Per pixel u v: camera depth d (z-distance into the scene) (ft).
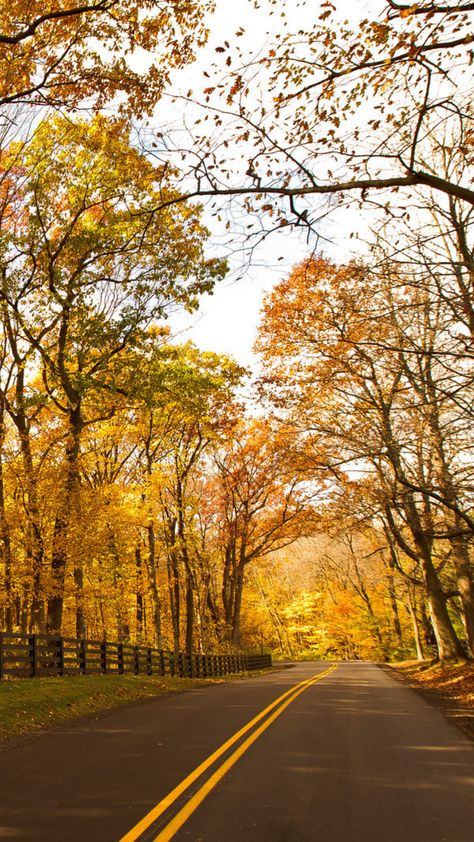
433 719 39.91
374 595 202.28
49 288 71.31
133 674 71.72
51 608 70.28
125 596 109.19
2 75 42.96
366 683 72.13
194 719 39.34
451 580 107.86
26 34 39.11
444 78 27.20
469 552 83.56
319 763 25.76
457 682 63.98
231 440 124.67
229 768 24.53
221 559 151.23
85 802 19.86
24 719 37.40
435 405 51.16
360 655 222.48
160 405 76.64
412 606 137.18
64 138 70.03
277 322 70.90
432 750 29.01
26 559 68.39
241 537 136.67
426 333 45.70
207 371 106.83
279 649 256.52
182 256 70.74
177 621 124.98
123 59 42.80
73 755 27.58
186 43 39.34
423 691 62.34
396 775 23.93
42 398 69.87
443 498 49.24
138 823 17.76
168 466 104.58
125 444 114.21
